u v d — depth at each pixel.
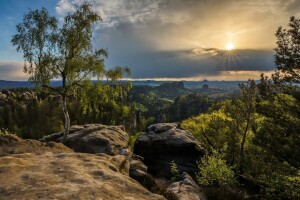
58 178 6.42
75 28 27.64
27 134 105.81
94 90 28.92
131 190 6.38
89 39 28.36
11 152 12.66
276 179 17.64
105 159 9.52
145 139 27.89
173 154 26.94
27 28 26.83
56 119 107.94
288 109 17.55
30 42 26.53
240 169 23.50
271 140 17.70
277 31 17.78
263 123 19.30
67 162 7.86
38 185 5.92
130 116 131.75
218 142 29.31
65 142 28.19
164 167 26.09
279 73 17.97
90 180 6.43
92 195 5.54
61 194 5.46
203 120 38.09
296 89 17.23
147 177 16.53
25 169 7.02
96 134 27.69
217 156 22.94
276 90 18.28
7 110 117.38
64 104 28.92
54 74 27.48
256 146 21.17
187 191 17.77
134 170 16.08
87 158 8.89
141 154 27.64
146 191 6.48
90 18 27.97
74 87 29.34
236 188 21.53
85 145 26.05
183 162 26.33
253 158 20.05
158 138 27.61
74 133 30.42
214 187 20.56
